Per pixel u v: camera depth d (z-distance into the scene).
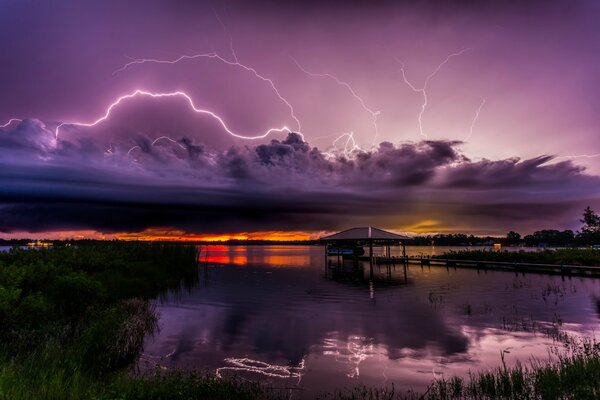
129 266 21.78
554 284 23.38
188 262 28.97
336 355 9.30
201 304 16.98
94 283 12.75
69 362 6.74
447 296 18.95
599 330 11.58
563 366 7.20
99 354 7.93
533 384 6.71
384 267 40.97
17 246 19.75
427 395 6.75
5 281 12.15
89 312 11.87
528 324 12.47
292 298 18.92
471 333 11.34
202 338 10.99
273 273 34.78
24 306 9.93
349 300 18.17
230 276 31.61
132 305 13.62
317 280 28.16
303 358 9.10
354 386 7.30
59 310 11.49
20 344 8.18
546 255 37.97
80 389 5.32
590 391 5.89
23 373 5.69
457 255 45.97
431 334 11.29
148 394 5.74
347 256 56.44
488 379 6.95
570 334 11.10
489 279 26.98
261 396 6.70
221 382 6.90
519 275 29.73
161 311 15.27
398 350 9.69
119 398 5.27
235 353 9.52
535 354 9.17
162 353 9.49
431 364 8.57
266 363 8.74
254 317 14.09
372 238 35.69
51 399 4.79
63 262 18.78
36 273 13.43
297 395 6.84
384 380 7.61
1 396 4.46
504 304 16.38
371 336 11.14
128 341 9.11
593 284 23.19
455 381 7.31
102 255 21.94
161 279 22.53
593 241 65.62
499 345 10.02
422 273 32.94
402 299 18.28
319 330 11.95
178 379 6.60
